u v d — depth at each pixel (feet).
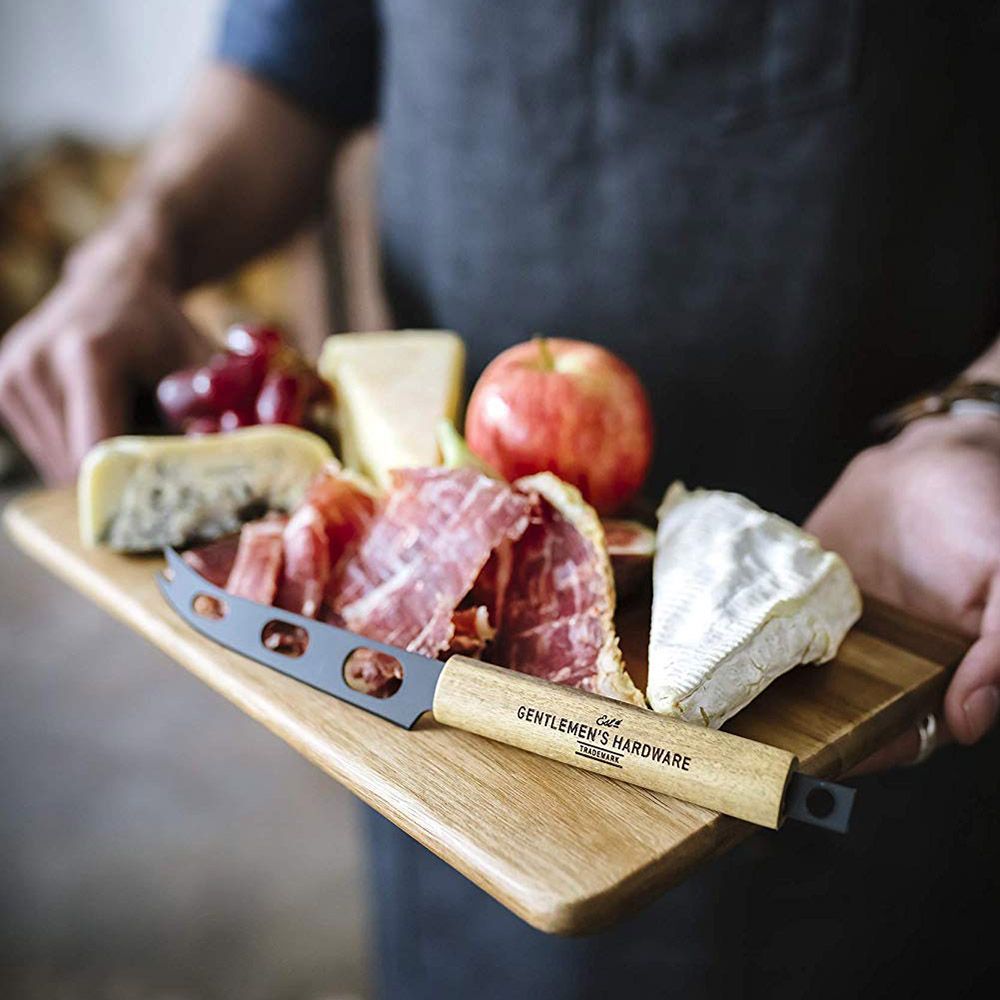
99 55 8.05
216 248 4.49
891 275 3.61
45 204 7.91
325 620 2.68
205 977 5.08
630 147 3.59
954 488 2.69
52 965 5.12
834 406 3.73
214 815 5.84
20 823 5.74
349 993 4.99
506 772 2.16
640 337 3.79
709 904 3.59
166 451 3.12
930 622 2.70
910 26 3.31
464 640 2.47
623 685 2.28
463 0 3.62
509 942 3.92
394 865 4.06
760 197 3.54
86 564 3.07
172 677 6.63
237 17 4.46
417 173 4.04
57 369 3.75
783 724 2.34
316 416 3.57
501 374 2.98
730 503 2.78
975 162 3.54
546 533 2.60
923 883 3.61
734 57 3.41
